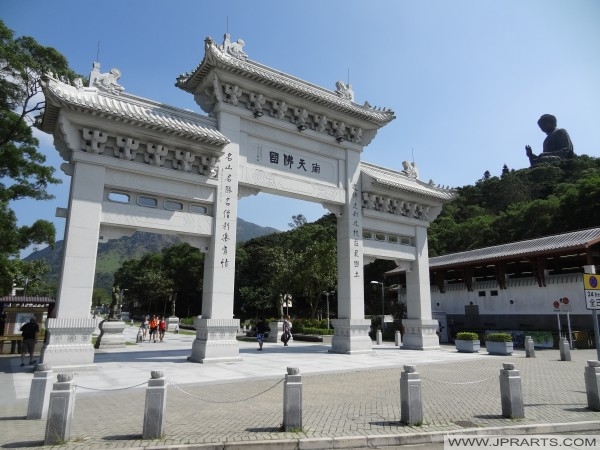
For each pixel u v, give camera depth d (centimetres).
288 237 8306
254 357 2303
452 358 2391
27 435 855
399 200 2947
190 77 2356
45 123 1919
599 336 1331
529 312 3869
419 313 2969
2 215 2622
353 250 2662
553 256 3738
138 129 1911
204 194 2131
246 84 2312
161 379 865
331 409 1096
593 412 1084
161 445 786
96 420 980
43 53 2680
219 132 2192
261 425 934
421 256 3056
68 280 1700
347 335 2544
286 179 2458
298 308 6662
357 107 2741
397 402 1187
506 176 9731
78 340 1689
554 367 2050
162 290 8419
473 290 4425
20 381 1498
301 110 2542
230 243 2148
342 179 2731
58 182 2867
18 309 2706
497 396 1301
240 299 7638
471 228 6819
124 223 1891
